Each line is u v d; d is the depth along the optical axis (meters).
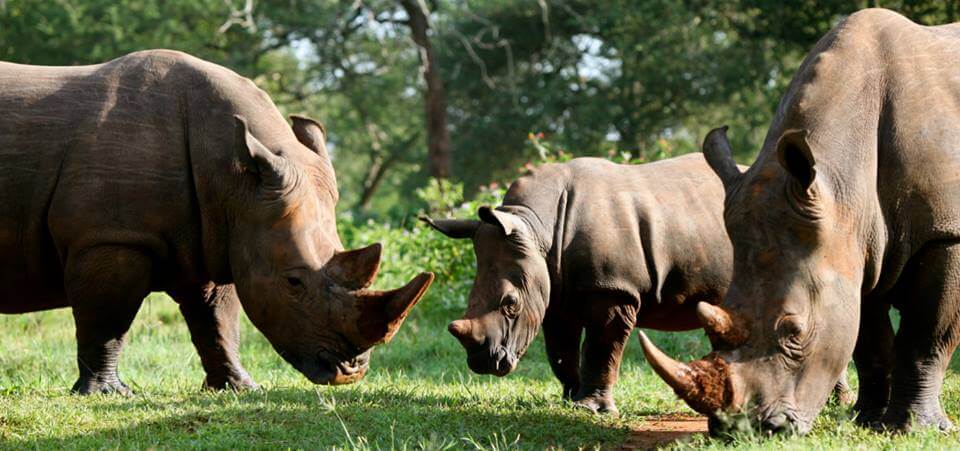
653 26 45.41
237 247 12.19
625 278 12.44
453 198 24.08
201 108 12.58
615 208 12.67
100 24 47.81
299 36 51.44
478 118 54.00
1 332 19.31
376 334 11.52
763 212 9.50
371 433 10.74
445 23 54.41
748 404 8.90
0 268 12.49
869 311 11.24
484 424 11.28
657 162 13.50
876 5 36.78
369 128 63.25
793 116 10.34
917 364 10.50
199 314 13.52
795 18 41.12
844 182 9.91
